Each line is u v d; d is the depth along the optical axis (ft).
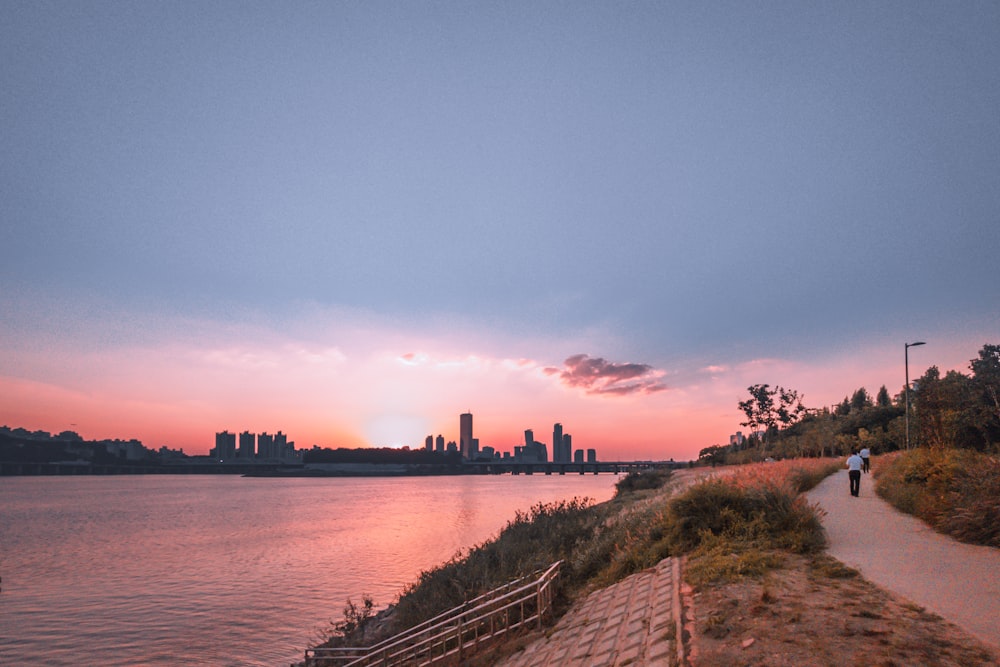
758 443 318.65
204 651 95.04
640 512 70.59
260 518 352.08
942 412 112.37
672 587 36.70
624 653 30.35
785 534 44.11
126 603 134.31
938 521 51.08
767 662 23.58
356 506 434.30
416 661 51.52
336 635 79.41
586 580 52.85
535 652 39.58
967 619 26.37
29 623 118.32
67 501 567.18
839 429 291.17
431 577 72.79
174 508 455.63
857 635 25.09
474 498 493.77
